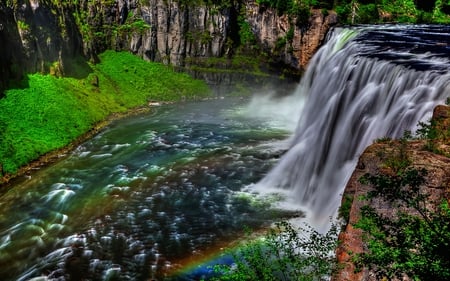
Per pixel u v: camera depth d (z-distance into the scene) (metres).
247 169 29.73
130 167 30.39
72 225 22.97
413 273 8.48
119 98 47.41
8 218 23.84
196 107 48.84
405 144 16.02
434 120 17.39
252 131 39.34
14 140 31.75
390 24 51.03
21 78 38.22
